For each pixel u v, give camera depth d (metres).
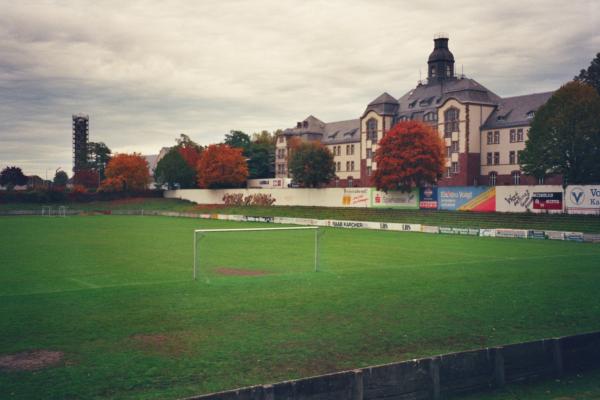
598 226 58.56
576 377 15.88
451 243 54.09
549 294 26.17
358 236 63.12
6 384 14.20
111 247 49.53
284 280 30.69
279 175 139.88
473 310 22.77
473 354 14.59
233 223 88.56
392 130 83.31
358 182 123.25
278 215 98.62
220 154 123.19
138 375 14.97
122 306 23.28
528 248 49.03
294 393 12.18
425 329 19.80
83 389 13.93
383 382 13.29
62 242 54.09
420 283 29.38
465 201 75.50
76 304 23.56
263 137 174.50
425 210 79.81
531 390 14.84
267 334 19.08
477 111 102.06
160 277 32.41
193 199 131.00
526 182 95.00
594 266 36.00
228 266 37.28
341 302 24.38
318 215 91.75
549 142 70.62
